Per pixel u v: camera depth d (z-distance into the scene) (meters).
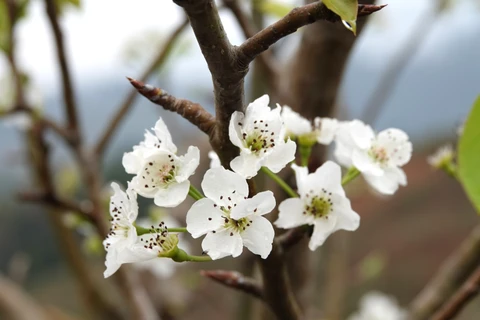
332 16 0.43
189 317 1.11
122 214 0.47
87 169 0.65
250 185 0.46
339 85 0.58
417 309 0.65
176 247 0.46
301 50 0.58
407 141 0.51
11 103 0.71
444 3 0.87
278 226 0.47
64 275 1.65
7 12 0.66
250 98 0.79
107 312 0.85
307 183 0.47
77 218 0.72
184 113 0.45
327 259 0.91
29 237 1.61
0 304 0.91
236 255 0.45
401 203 1.73
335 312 0.89
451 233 1.57
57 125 0.65
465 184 0.51
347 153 0.50
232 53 0.43
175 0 0.41
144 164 0.46
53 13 0.61
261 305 0.57
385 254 1.51
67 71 0.63
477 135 0.50
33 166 0.75
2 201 1.55
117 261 0.46
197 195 0.46
